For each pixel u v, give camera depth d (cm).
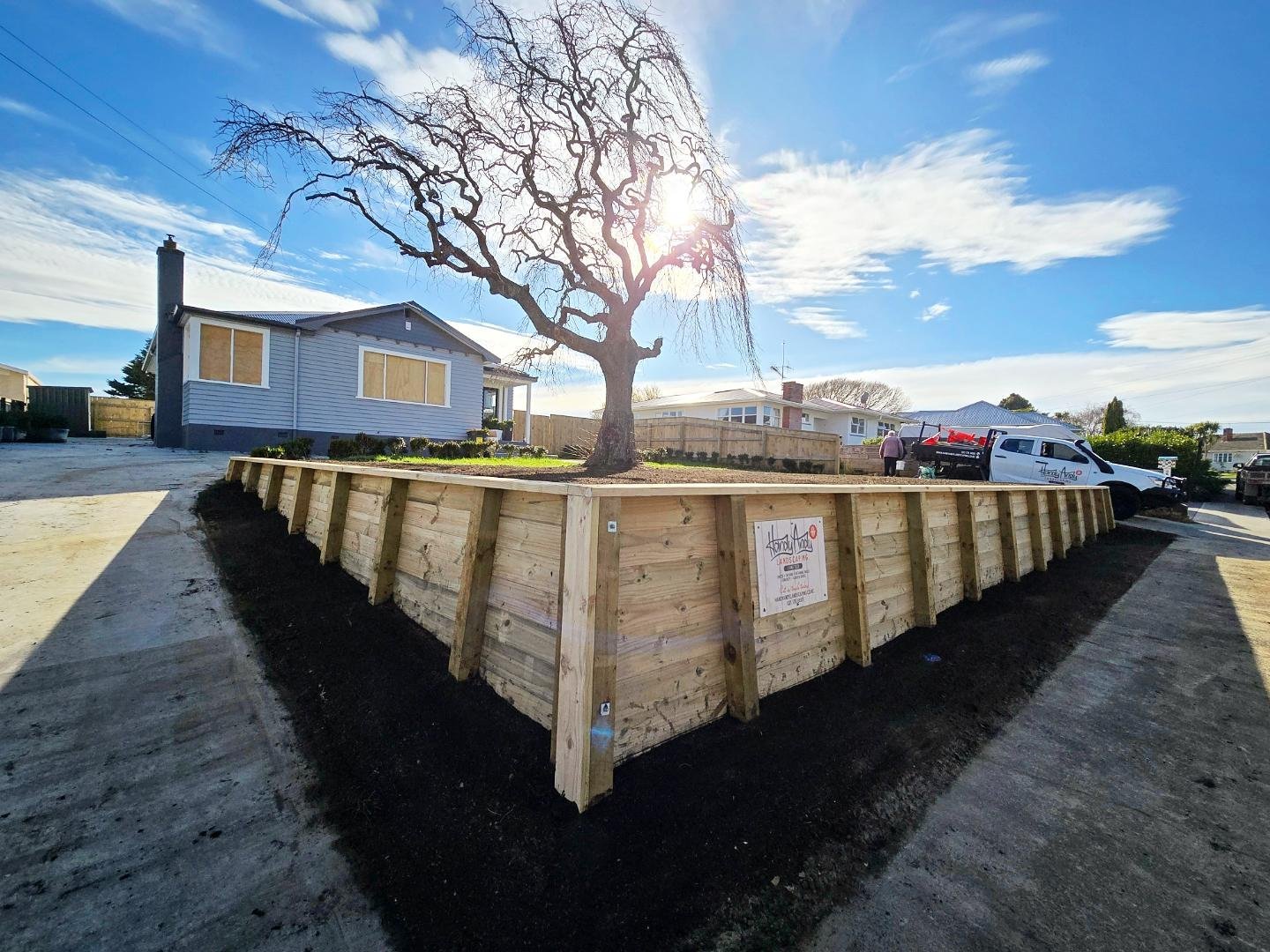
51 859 182
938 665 360
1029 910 184
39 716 258
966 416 3170
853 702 300
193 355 1166
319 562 457
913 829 220
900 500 406
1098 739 299
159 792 218
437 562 317
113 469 888
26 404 1762
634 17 607
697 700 245
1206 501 1695
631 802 201
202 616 379
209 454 1150
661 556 228
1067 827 228
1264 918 183
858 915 177
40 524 541
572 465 738
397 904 171
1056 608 503
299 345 1282
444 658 293
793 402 2369
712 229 688
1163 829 228
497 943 158
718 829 200
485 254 632
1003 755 281
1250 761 281
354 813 210
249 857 188
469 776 218
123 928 159
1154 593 582
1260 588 603
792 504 303
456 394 1557
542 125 633
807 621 310
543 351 775
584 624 190
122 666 309
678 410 2752
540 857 182
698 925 167
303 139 573
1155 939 174
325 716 270
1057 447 1212
